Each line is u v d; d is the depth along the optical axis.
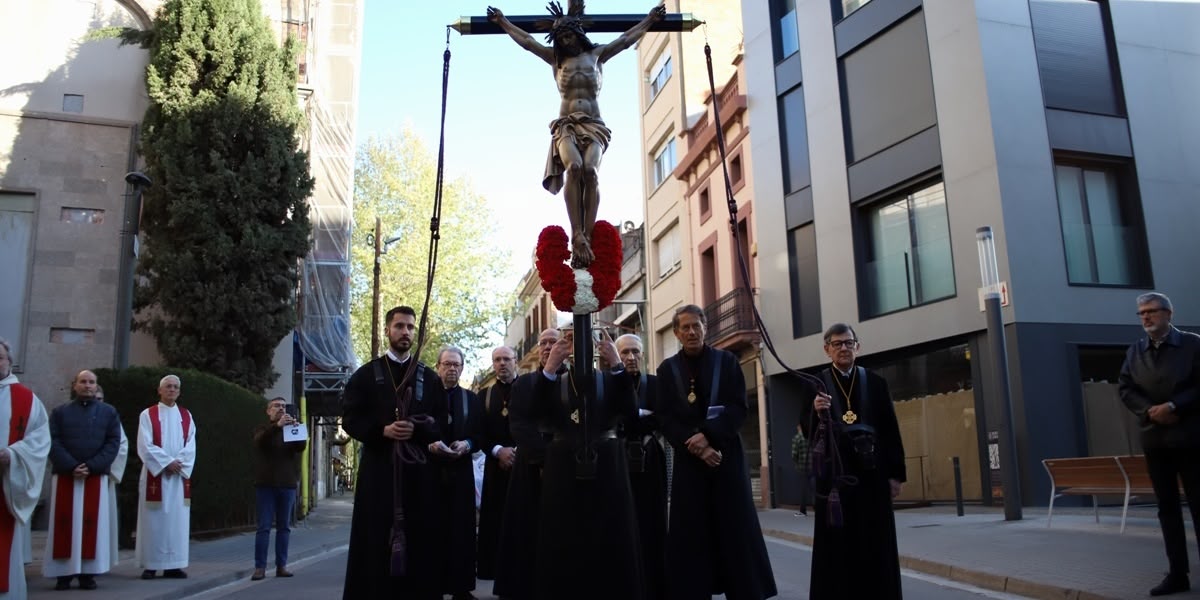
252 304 17.17
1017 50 16.77
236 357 17.41
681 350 6.16
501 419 8.89
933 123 17.61
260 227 17.47
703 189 26.53
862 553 5.59
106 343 16.81
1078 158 16.86
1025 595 7.64
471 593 7.91
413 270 32.59
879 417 5.77
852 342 5.88
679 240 28.98
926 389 17.97
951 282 17.31
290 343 21.16
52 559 8.53
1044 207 16.25
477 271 33.75
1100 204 16.89
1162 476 6.65
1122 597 6.68
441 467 6.67
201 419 14.81
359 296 32.81
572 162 5.11
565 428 5.11
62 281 16.83
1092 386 15.91
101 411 9.16
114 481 9.52
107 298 16.98
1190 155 17.36
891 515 5.66
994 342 13.52
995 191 16.16
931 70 17.66
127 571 10.31
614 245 5.22
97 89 18.28
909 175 18.06
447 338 33.16
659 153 31.47
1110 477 10.67
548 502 5.07
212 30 17.69
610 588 4.92
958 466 14.38
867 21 19.27
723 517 5.87
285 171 18.17
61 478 8.73
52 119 17.25
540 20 5.41
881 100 18.95
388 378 5.99
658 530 6.43
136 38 18.28
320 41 26.11
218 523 15.70
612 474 5.08
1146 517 12.30
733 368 6.05
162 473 9.64
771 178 21.92
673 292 29.38
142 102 18.42
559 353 5.29
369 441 5.90
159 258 16.61
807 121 20.83
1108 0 17.45
